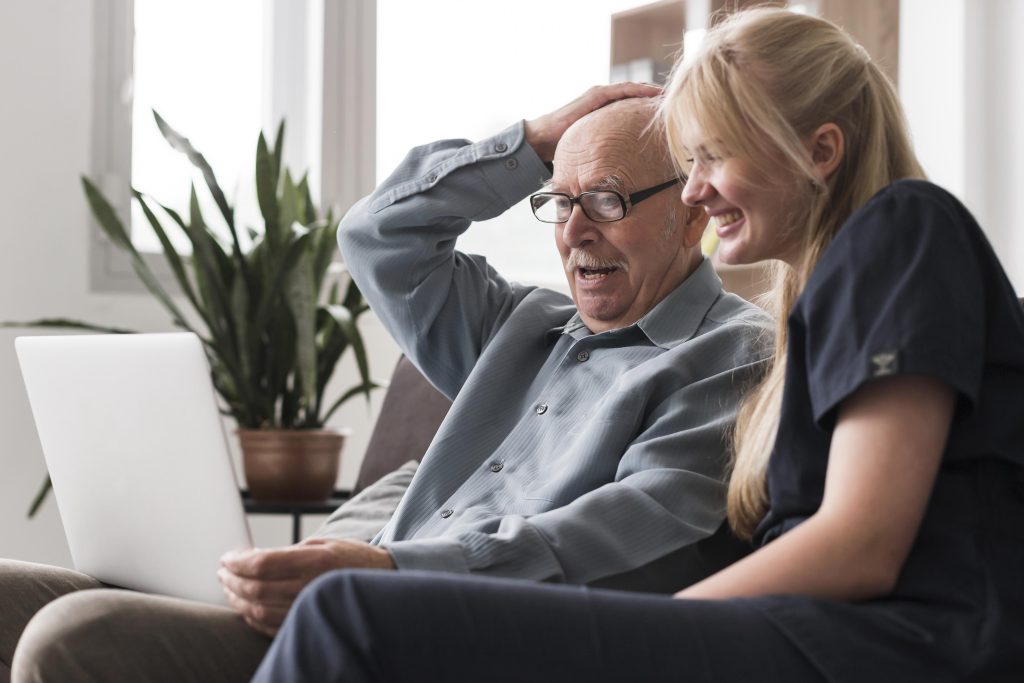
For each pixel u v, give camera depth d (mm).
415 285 1897
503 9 3812
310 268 2770
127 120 3189
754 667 951
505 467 1630
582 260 1693
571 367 1696
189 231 2797
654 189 1662
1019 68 4156
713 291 1704
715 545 1464
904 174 1248
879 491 993
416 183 1864
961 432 1052
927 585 1016
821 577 993
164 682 1135
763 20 1241
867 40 4168
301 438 2719
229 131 3441
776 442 1122
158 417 1392
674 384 1545
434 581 934
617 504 1384
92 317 3084
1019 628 1002
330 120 3545
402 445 2219
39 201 3016
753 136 1188
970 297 1046
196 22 3385
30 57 3002
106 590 1204
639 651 939
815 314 1073
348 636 898
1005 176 4191
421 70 3703
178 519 1396
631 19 3830
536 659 924
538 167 1835
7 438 2936
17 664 1131
